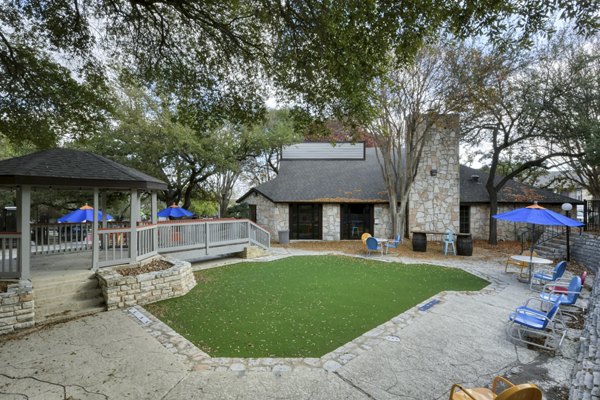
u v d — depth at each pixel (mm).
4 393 3732
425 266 11469
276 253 14320
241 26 7254
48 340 5234
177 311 6656
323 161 22484
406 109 15375
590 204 15305
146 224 9578
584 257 11617
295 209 18547
